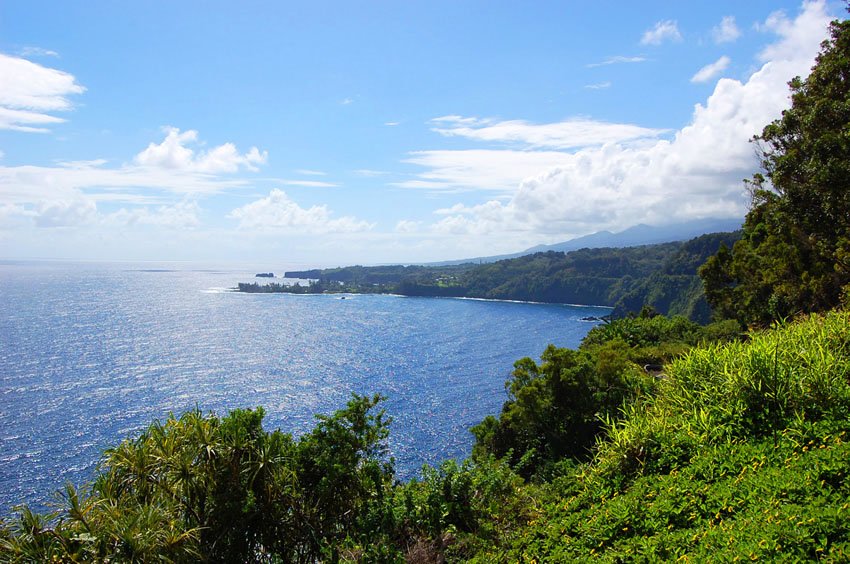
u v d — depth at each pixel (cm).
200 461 787
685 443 623
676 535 443
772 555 361
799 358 668
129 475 743
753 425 602
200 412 836
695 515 476
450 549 686
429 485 782
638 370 1558
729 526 425
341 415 891
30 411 5100
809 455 497
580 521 552
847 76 1502
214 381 6644
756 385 633
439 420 4866
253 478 788
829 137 1388
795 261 2005
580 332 10381
